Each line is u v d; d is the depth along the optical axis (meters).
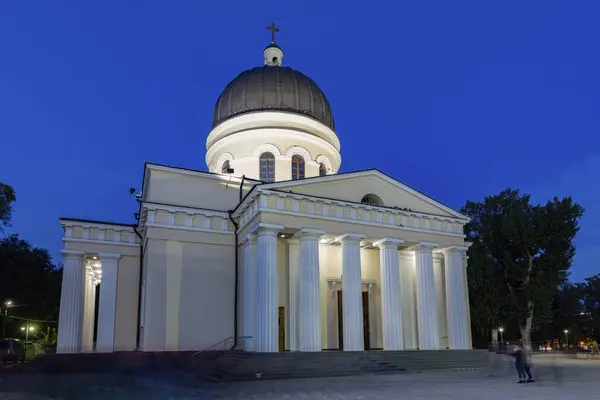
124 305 30.08
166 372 24.67
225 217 29.36
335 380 19.67
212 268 28.42
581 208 46.03
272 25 42.59
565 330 73.00
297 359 22.30
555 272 45.59
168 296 27.06
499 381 19.20
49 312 56.62
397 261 28.03
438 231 29.88
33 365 26.17
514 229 45.56
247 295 26.42
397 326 27.00
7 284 50.28
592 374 23.33
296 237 26.92
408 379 19.94
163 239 27.64
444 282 32.78
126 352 26.80
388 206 29.41
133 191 31.94
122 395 15.89
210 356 26.39
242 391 16.23
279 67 38.69
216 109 38.22
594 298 74.69
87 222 30.25
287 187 26.36
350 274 26.45
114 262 30.23
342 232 26.86
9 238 54.12
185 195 29.61
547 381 19.17
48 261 55.94
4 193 39.94
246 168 34.41
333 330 29.89
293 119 35.53
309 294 25.09
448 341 29.84
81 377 22.61
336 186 28.09
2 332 55.09
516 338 54.03
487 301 48.22
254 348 25.03
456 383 18.39
